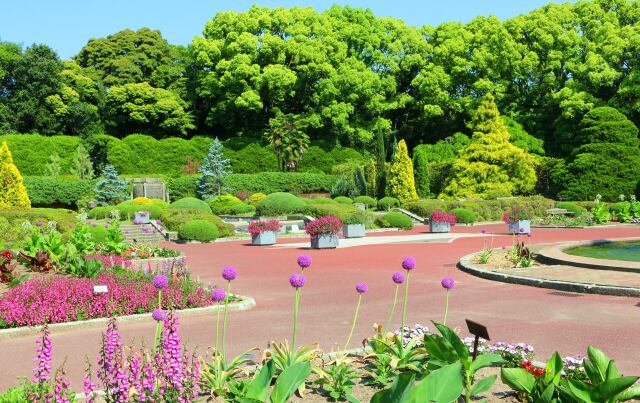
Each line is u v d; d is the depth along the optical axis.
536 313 8.81
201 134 58.00
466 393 4.04
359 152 55.28
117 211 30.84
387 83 54.69
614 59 46.16
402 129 56.94
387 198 38.59
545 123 51.41
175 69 59.09
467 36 54.38
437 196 44.03
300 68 53.88
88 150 50.88
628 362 6.06
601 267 12.49
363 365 5.45
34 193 39.69
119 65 58.19
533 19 51.81
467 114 54.16
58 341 7.58
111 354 3.93
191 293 9.72
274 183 46.41
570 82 48.19
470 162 41.34
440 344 4.23
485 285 11.77
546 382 3.81
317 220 21.14
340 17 57.38
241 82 52.44
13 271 12.57
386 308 9.48
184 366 4.30
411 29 57.34
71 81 55.38
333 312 9.23
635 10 49.00
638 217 32.44
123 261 12.98
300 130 52.41
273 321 8.58
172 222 28.17
